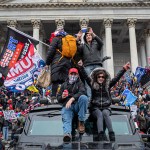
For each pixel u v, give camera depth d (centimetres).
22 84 1691
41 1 6462
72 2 6431
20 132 900
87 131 812
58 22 6419
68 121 775
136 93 3550
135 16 6469
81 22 6438
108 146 675
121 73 873
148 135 852
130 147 694
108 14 6456
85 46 1007
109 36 6347
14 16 6397
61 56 973
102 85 834
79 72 873
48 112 901
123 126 863
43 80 1003
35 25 6375
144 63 7025
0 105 2823
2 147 1517
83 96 781
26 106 2884
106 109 818
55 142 755
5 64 1759
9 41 1809
